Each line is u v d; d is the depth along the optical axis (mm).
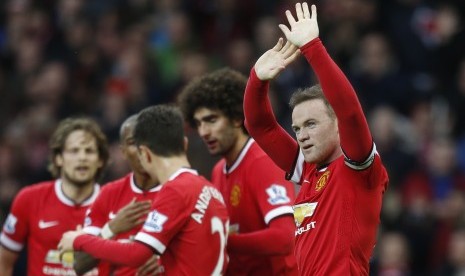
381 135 38531
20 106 47188
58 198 24734
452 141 40844
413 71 42438
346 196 18000
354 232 17938
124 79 44062
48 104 45688
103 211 22844
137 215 21547
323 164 18578
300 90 18891
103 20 48031
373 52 41531
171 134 20703
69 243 20766
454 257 34406
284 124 39156
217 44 45969
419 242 36188
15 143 43656
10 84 47875
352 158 17656
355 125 17484
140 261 19984
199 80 22328
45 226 24625
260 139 19781
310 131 18281
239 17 46125
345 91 17531
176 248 20312
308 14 18250
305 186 18844
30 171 43156
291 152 19703
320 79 17703
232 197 22125
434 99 41625
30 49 48531
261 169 21703
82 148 24281
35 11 50344
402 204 37094
